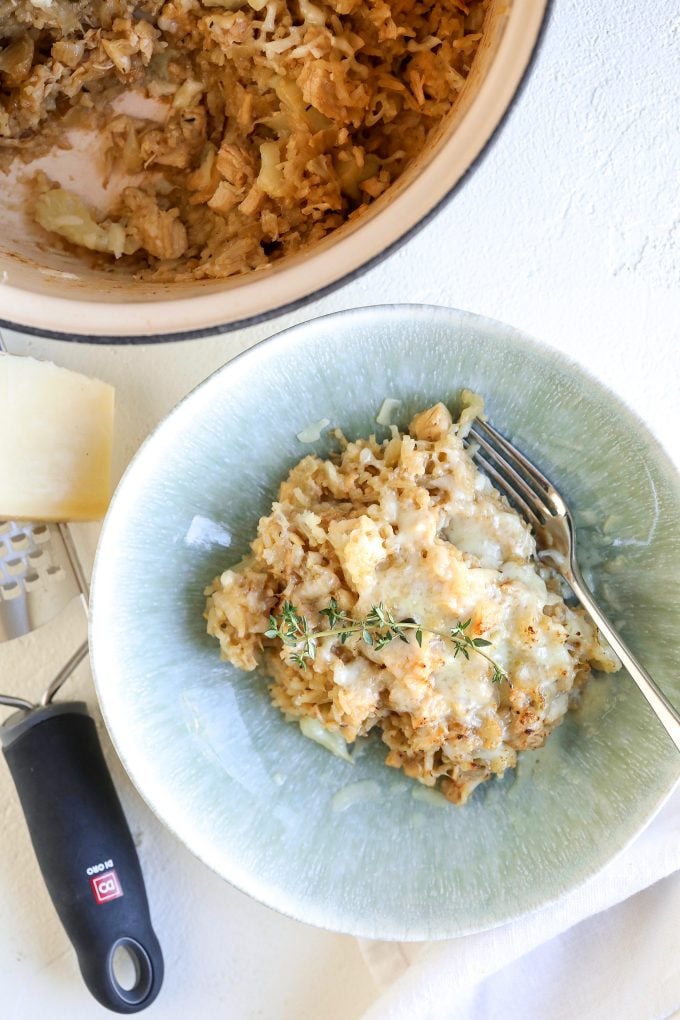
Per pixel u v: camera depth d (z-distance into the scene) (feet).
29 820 1.69
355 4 1.73
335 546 1.57
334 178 1.78
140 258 1.86
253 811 1.63
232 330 1.52
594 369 1.80
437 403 1.65
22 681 1.77
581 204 1.80
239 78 1.78
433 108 1.75
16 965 1.77
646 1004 1.79
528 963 1.82
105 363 1.79
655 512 1.62
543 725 1.60
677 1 1.81
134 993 1.69
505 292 1.79
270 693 1.67
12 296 1.54
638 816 1.60
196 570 1.65
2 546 1.74
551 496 1.63
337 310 1.79
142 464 1.58
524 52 1.49
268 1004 1.77
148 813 1.78
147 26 1.75
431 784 1.64
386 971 1.77
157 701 1.62
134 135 1.82
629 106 1.80
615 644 1.59
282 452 1.66
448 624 1.55
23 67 1.75
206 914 1.78
